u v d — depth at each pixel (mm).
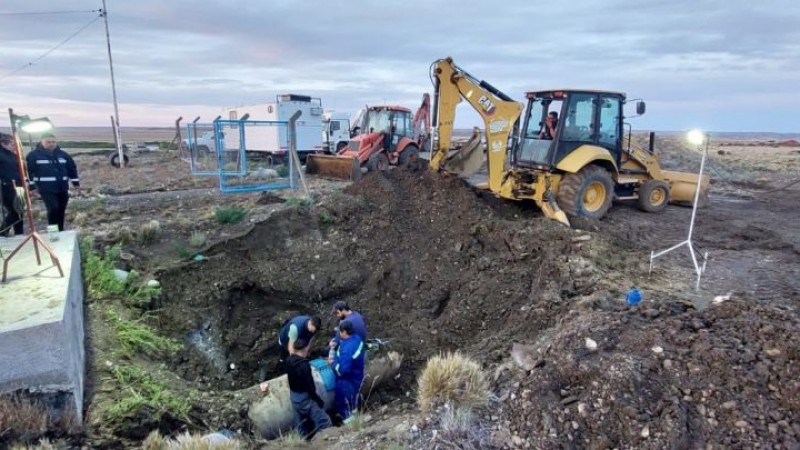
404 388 6102
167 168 22391
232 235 8484
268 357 6961
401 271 8250
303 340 5387
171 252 7996
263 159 25922
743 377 3441
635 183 11461
